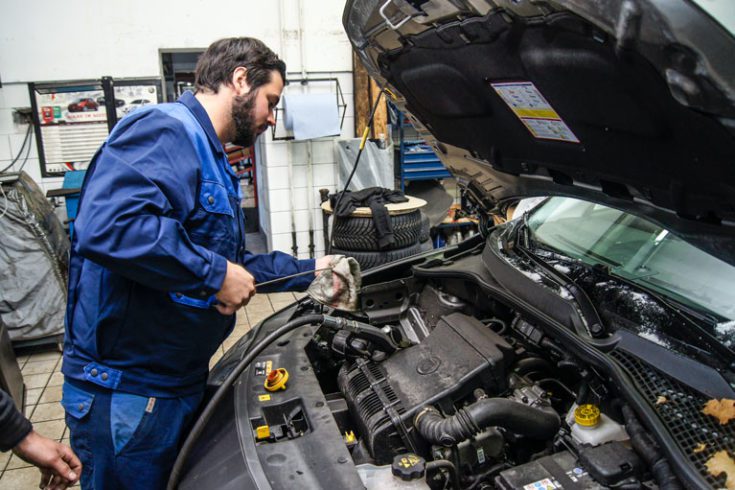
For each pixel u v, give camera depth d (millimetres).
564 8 978
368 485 1272
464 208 2896
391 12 1406
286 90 4980
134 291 1425
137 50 4590
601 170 1419
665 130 1075
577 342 1451
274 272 1769
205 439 1535
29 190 3754
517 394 1556
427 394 1523
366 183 4953
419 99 1787
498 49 1269
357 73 4949
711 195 1148
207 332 1545
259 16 4801
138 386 1486
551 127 1400
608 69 1038
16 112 4461
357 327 1716
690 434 1177
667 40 852
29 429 1294
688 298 1458
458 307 1986
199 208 1450
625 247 1736
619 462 1240
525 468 1298
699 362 1281
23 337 3705
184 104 1502
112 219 1227
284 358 1819
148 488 1515
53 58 4430
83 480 1536
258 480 1279
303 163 5062
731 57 829
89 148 4637
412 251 4180
